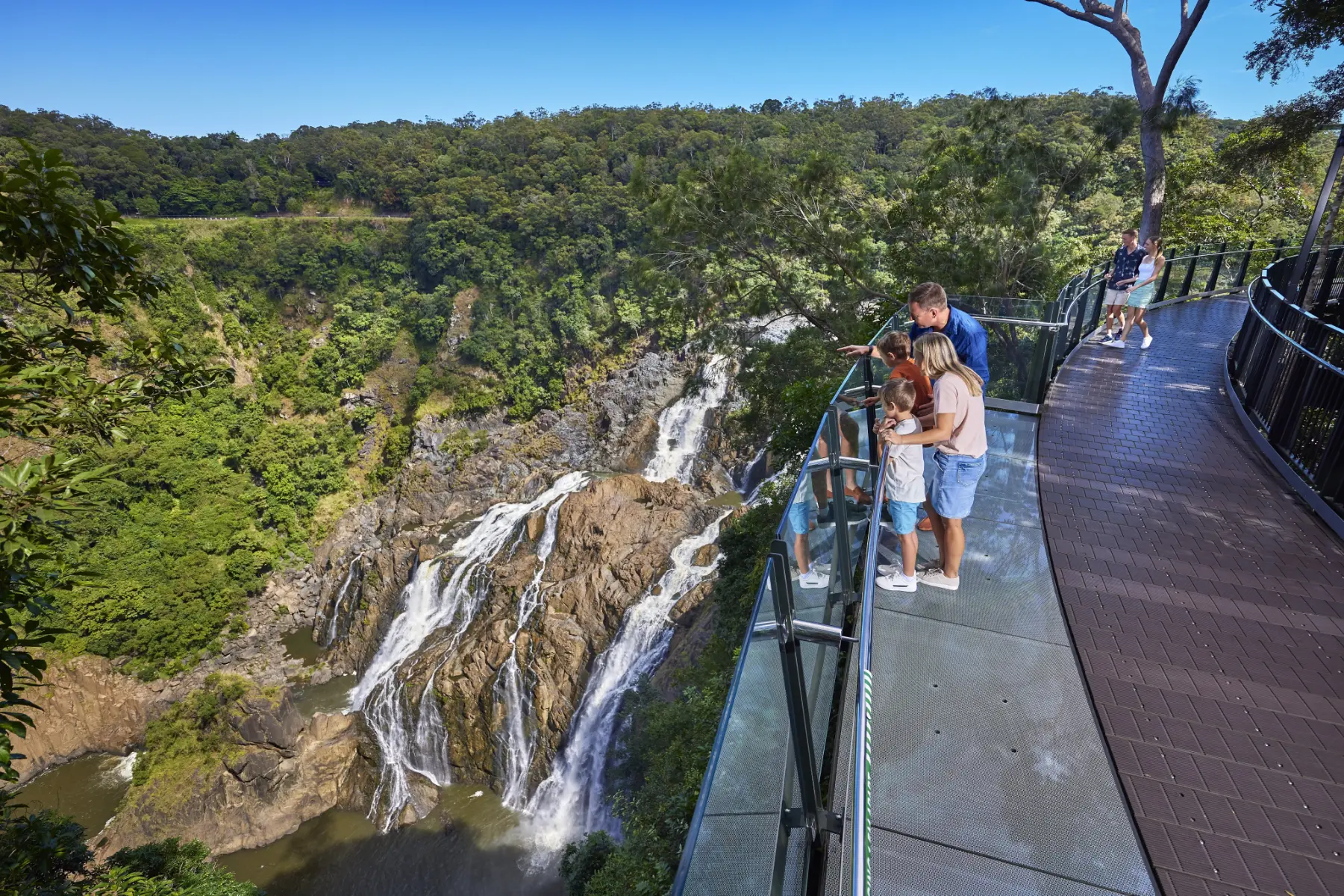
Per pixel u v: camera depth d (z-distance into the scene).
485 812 32.94
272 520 61.75
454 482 62.06
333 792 33.66
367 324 85.62
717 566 33.03
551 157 107.44
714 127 106.31
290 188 121.12
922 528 5.60
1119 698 4.17
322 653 46.94
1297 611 5.18
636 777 28.89
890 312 23.45
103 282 7.75
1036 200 22.22
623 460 61.66
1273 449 8.26
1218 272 22.42
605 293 81.69
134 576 46.56
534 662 35.22
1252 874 3.09
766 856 2.44
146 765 33.56
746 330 27.23
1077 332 13.72
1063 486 7.35
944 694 4.05
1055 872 3.07
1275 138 23.83
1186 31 21.17
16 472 5.93
